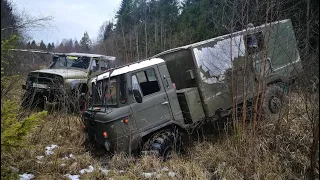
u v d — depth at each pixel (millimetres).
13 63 8109
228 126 6445
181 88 6672
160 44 26359
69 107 8000
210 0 14305
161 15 29875
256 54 6332
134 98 5531
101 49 33688
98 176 4789
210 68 6387
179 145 5828
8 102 3604
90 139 6230
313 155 4305
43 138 6453
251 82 6328
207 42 6469
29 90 8211
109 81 5672
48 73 8391
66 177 4680
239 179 4902
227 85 6512
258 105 6340
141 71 5707
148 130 5590
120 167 5164
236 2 6250
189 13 24688
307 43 6246
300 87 6004
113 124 5305
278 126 5902
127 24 34781
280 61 6996
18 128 3426
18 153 5242
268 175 4926
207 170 5270
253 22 6398
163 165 5219
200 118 6238
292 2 7266
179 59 6582
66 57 9812
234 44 6523
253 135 5449
